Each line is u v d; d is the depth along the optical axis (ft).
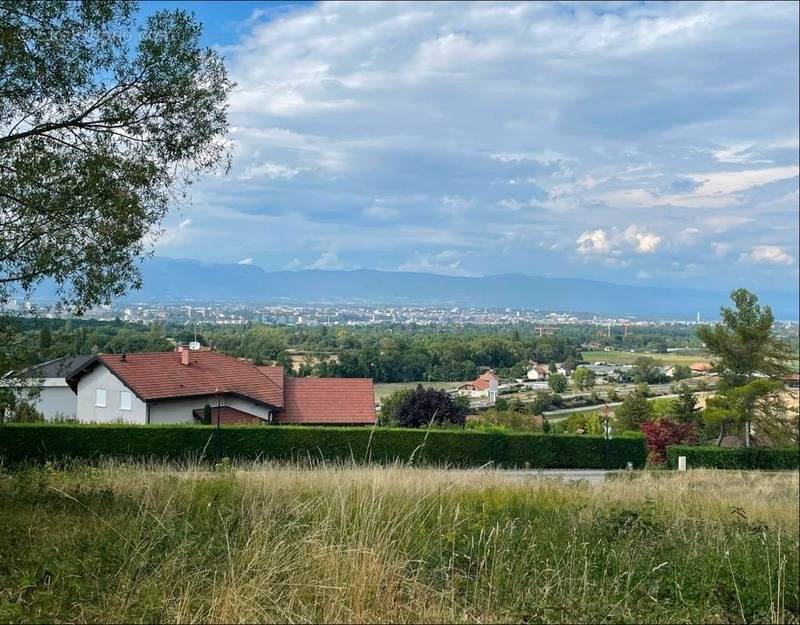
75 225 25.96
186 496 24.12
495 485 32.99
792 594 17.31
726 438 138.92
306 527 17.87
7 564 16.16
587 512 25.44
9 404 28.55
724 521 26.35
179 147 27.55
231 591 12.86
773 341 118.52
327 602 13.42
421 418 104.88
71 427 75.61
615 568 17.67
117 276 27.45
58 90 25.76
